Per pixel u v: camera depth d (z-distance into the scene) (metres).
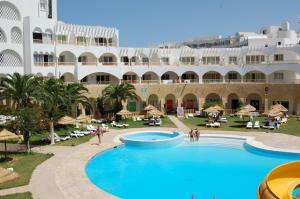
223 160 34.66
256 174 29.84
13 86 40.84
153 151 39.19
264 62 74.31
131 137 45.94
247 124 50.75
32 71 57.97
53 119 41.75
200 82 74.00
